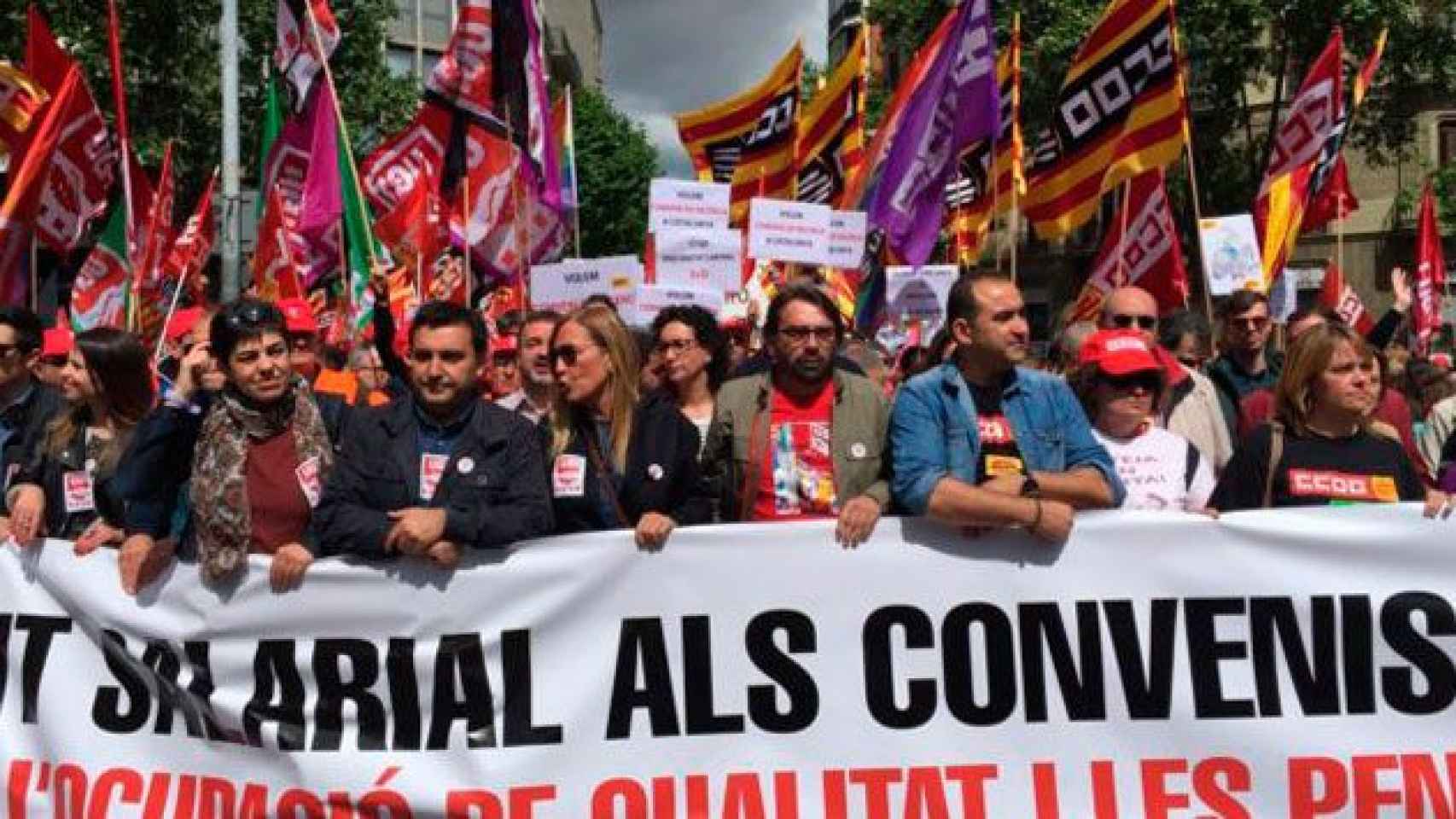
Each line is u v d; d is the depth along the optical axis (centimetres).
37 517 434
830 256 874
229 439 407
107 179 855
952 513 387
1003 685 401
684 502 423
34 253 809
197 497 407
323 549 409
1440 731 395
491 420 407
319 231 958
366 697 410
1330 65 1018
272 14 2134
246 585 412
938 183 916
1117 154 917
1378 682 397
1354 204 1106
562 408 419
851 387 451
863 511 403
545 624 407
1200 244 924
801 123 1280
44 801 423
